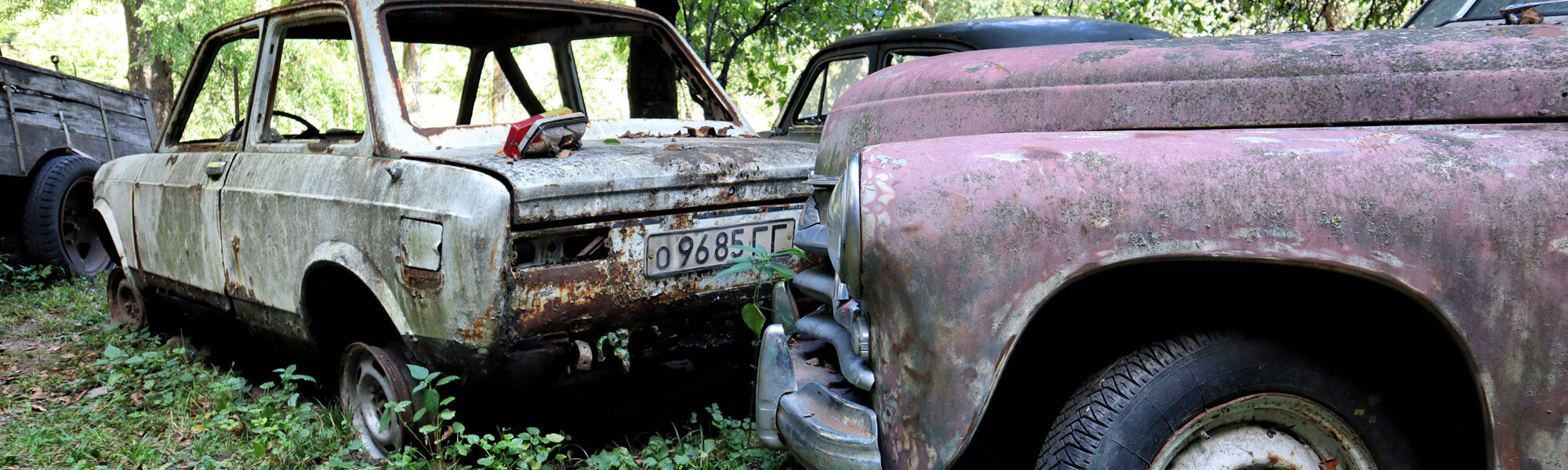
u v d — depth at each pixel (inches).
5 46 964.6
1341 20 379.9
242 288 150.1
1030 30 222.2
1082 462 75.2
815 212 97.0
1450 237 63.7
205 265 159.6
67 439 137.2
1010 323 68.8
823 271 96.2
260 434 135.3
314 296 135.5
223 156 156.6
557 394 150.3
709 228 122.0
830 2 310.7
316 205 130.9
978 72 89.8
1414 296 64.1
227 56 187.5
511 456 125.9
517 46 172.7
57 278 271.0
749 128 168.4
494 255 107.0
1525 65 70.0
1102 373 77.5
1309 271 72.6
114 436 141.7
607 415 143.9
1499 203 63.4
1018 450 96.7
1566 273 62.6
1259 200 66.1
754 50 327.0
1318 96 74.5
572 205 111.5
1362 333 75.3
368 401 135.2
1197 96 78.0
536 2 153.6
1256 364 74.0
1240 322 75.4
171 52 572.7
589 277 113.5
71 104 290.7
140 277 184.4
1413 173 64.9
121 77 1021.8
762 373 87.0
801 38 326.0
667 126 158.4
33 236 262.5
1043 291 68.4
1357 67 74.2
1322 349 74.9
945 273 69.3
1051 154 70.6
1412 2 343.9
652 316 119.4
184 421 146.8
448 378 112.3
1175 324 78.1
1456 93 70.9
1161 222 67.1
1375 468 76.5
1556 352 63.2
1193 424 74.4
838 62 264.2
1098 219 67.9
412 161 118.9
